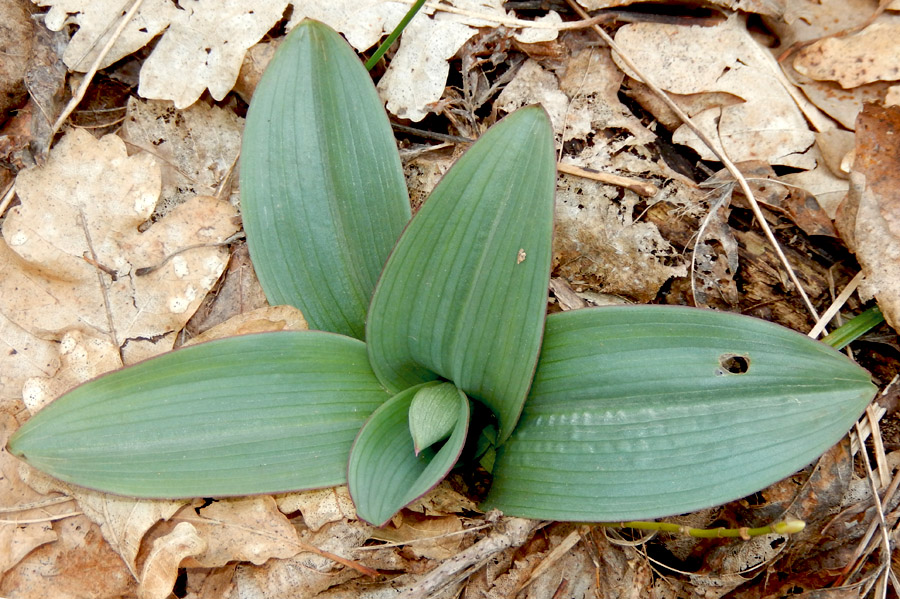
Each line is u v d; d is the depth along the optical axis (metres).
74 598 0.29
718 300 0.33
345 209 0.30
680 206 0.33
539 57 0.34
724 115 0.33
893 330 0.32
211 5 0.33
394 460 0.28
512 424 0.28
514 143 0.25
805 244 0.33
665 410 0.27
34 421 0.28
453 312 0.27
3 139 0.33
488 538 0.30
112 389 0.28
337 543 0.30
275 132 0.29
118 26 0.33
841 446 0.32
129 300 0.32
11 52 0.33
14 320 0.32
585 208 0.33
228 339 0.28
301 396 0.29
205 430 0.28
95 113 0.34
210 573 0.30
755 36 0.33
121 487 0.28
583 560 0.31
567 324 0.28
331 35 0.29
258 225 0.30
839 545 0.32
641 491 0.27
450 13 0.33
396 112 0.34
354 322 0.31
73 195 0.32
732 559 0.32
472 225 0.26
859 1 0.32
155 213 0.33
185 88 0.33
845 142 0.32
